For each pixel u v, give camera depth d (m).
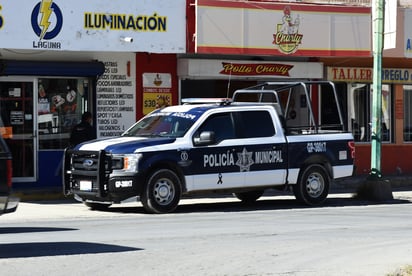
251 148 24.67
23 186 29.94
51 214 23.56
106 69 31.05
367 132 36.66
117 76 31.28
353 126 36.34
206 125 24.14
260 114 25.22
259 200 28.53
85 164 23.25
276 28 31.56
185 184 23.53
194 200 28.48
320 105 35.47
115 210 24.83
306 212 24.44
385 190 28.58
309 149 25.91
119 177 22.62
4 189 15.05
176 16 29.89
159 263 14.69
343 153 26.70
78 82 31.00
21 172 29.92
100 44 28.45
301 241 17.75
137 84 31.67
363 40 33.19
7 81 29.64
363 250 16.48
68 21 27.91
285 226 20.53
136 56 31.59
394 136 37.34
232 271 13.97
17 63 28.81
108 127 31.20
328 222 21.58
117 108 31.33
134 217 22.62
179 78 32.44
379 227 20.52
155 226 20.28
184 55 32.31
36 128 30.17
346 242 17.66
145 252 15.92
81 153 23.41
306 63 33.88
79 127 28.81
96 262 14.68
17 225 20.53
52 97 30.56
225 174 24.16
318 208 25.83
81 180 23.48
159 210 23.33
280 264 14.73
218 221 21.61
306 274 13.70
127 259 15.06
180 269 14.11
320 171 26.36
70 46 27.98
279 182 25.34
